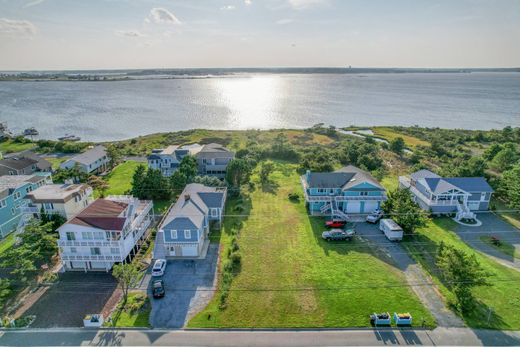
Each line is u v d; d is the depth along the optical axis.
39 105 198.88
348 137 113.12
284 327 29.52
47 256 40.84
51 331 29.27
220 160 72.06
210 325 29.72
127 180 69.25
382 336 28.44
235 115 173.38
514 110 185.25
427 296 33.47
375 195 52.34
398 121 155.25
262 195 59.88
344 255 40.81
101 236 37.62
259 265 38.72
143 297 33.53
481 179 54.31
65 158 91.12
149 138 113.25
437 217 51.28
